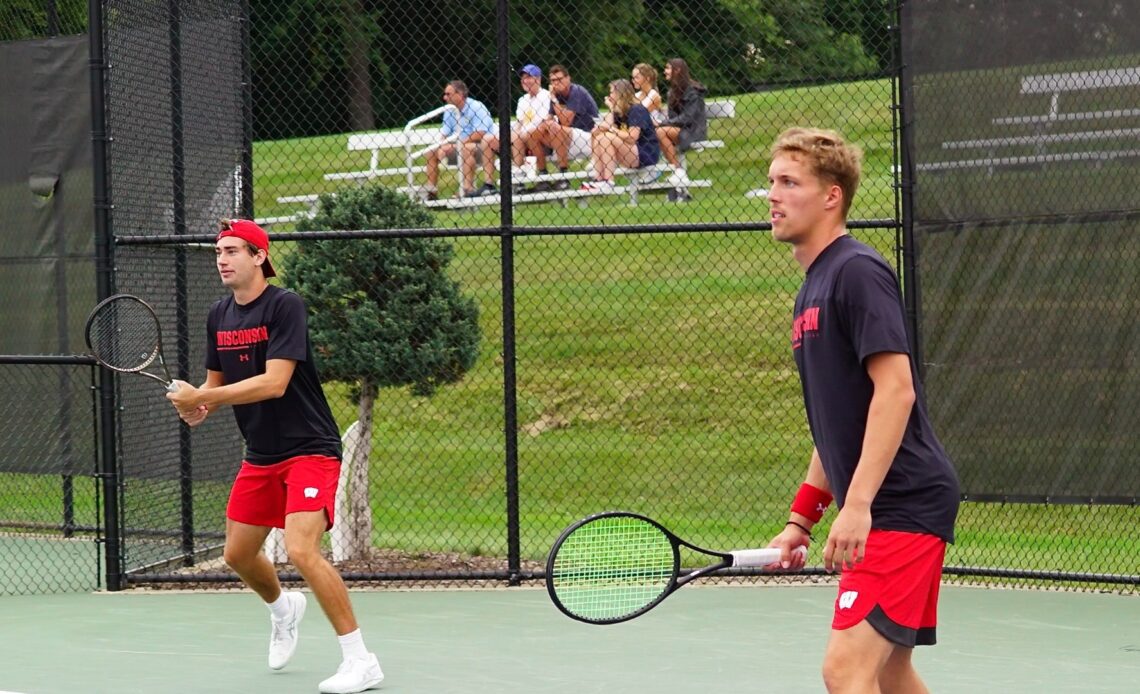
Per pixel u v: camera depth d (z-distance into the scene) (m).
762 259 22.09
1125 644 10.65
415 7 27.66
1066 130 11.98
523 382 20.03
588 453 18.55
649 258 22.27
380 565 14.20
